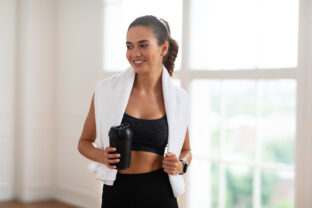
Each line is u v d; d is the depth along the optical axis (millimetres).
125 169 1697
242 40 3559
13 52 5352
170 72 2018
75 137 5184
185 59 3912
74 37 5176
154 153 1834
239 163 3574
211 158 3783
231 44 3635
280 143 6609
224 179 3707
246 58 3537
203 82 3914
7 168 5383
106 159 1668
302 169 3102
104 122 1823
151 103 1867
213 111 3949
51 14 5410
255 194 3469
